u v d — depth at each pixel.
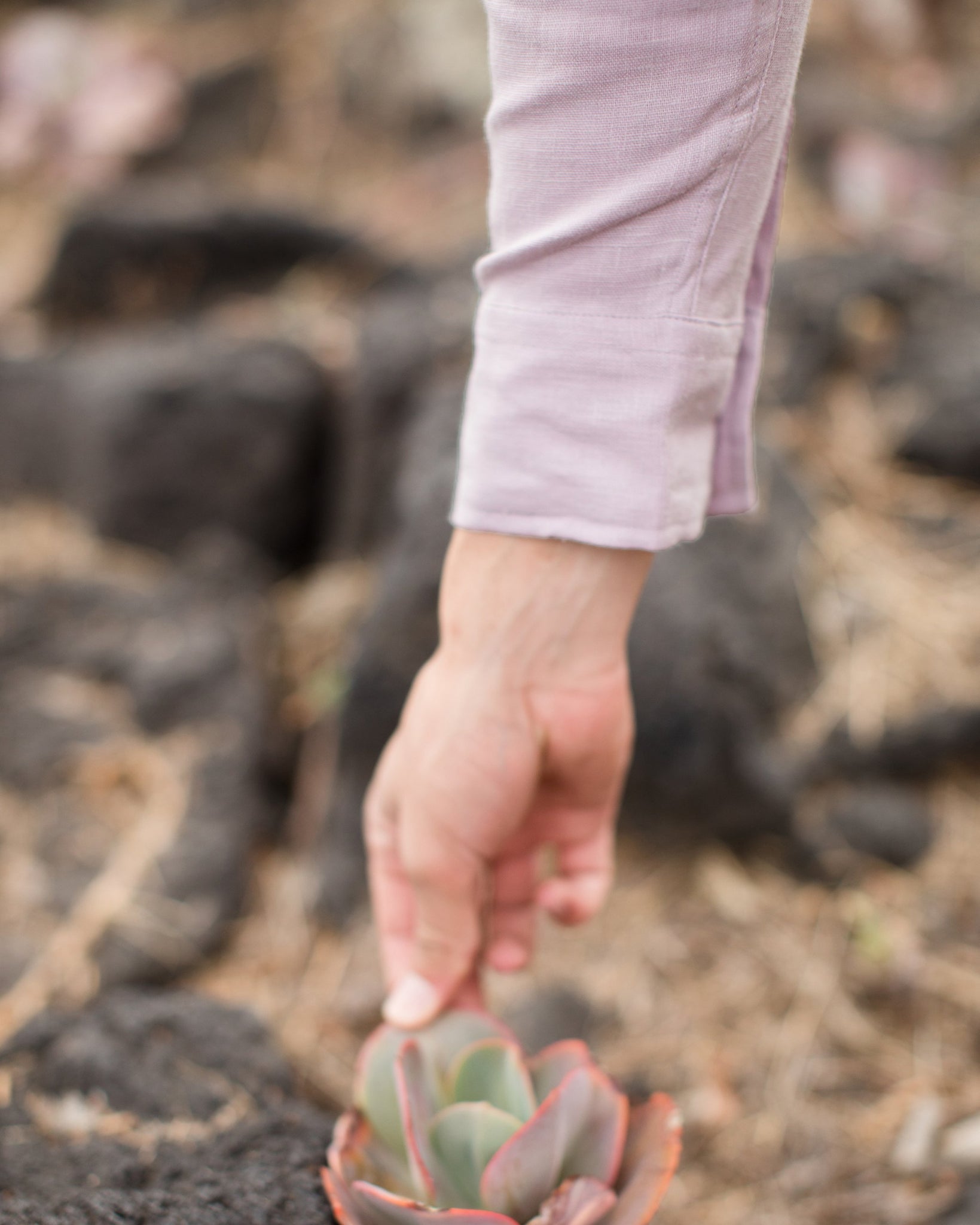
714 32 0.70
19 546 1.61
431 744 0.78
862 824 1.12
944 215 2.12
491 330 0.74
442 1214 0.73
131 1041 0.89
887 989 1.04
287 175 2.89
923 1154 0.95
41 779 1.24
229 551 1.57
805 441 1.48
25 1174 0.81
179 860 1.16
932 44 2.81
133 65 2.82
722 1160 0.96
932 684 1.22
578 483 0.74
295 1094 0.88
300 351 1.70
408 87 2.93
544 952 1.08
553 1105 0.74
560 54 0.71
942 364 1.54
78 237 1.91
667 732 1.09
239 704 1.32
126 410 1.58
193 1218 0.77
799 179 2.29
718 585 1.16
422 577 1.15
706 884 1.13
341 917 1.15
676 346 0.73
